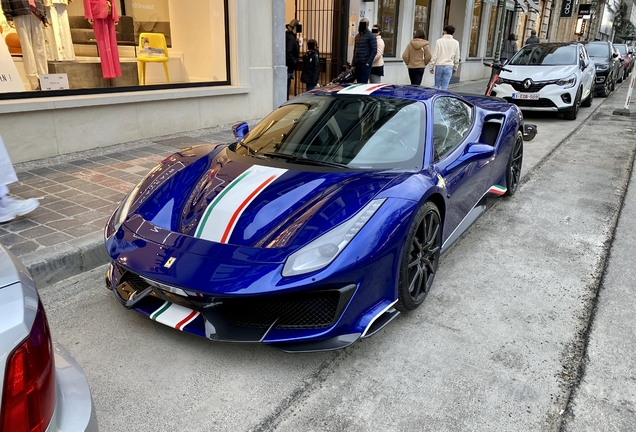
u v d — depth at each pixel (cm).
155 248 244
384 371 244
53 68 595
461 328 283
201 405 219
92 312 293
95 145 619
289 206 256
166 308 247
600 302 312
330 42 1127
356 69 979
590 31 4059
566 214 473
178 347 260
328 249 228
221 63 787
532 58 1059
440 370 245
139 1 688
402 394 228
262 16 814
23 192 454
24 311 121
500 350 262
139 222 267
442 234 320
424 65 1079
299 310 233
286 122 356
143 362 247
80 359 249
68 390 138
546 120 1023
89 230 371
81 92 607
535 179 593
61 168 532
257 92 841
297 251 227
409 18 1337
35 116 549
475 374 242
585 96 1115
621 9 5484
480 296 319
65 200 435
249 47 806
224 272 222
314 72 982
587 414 217
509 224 447
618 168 645
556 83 959
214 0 757
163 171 320
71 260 335
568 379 240
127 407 216
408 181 276
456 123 383
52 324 280
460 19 1695
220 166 310
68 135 586
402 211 255
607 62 1497
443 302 311
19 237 355
